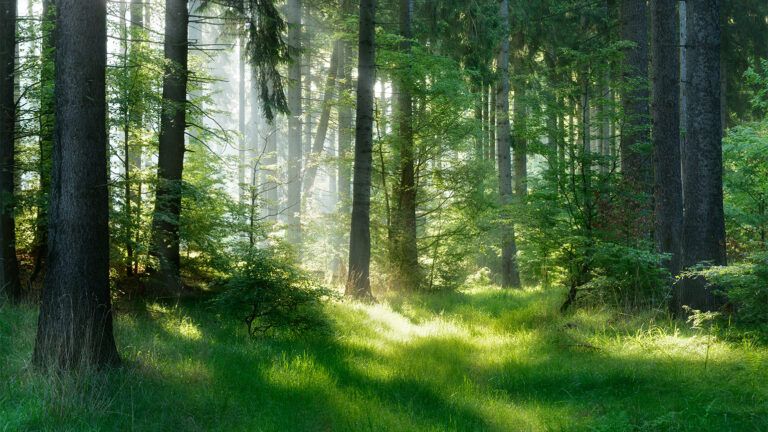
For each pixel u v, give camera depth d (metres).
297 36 21.16
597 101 12.07
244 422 5.61
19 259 12.76
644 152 12.88
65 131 6.57
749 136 15.62
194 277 13.77
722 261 10.34
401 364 8.53
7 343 7.27
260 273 9.27
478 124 17.66
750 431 5.12
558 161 12.35
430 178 18.39
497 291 17.66
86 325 6.45
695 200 10.41
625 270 11.61
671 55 11.61
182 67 12.16
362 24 14.86
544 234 12.31
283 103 13.88
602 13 23.08
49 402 5.37
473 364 9.18
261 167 15.66
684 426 5.27
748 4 25.20
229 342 8.69
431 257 18.17
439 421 6.13
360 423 5.88
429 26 21.11
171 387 6.25
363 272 14.52
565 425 5.99
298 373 7.24
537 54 26.22
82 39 6.60
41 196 10.12
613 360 8.34
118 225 10.79
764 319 8.48
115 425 5.19
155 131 13.02
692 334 9.35
